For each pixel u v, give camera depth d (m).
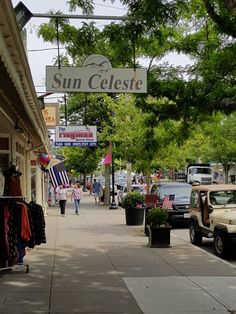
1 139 14.34
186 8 11.12
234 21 11.25
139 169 24.89
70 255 13.19
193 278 10.21
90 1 11.16
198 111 13.13
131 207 21.55
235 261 12.91
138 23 10.44
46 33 12.48
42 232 11.48
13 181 12.11
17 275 10.38
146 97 14.15
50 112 28.86
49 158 25.89
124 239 16.75
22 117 12.38
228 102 12.33
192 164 58.06
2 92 9.01
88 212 30.33
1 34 5.57
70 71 8.71
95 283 9.68
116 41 10.87
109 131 31.48
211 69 13.02
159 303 8.19
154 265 11.74
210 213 14.55
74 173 60.09
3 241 10.07
